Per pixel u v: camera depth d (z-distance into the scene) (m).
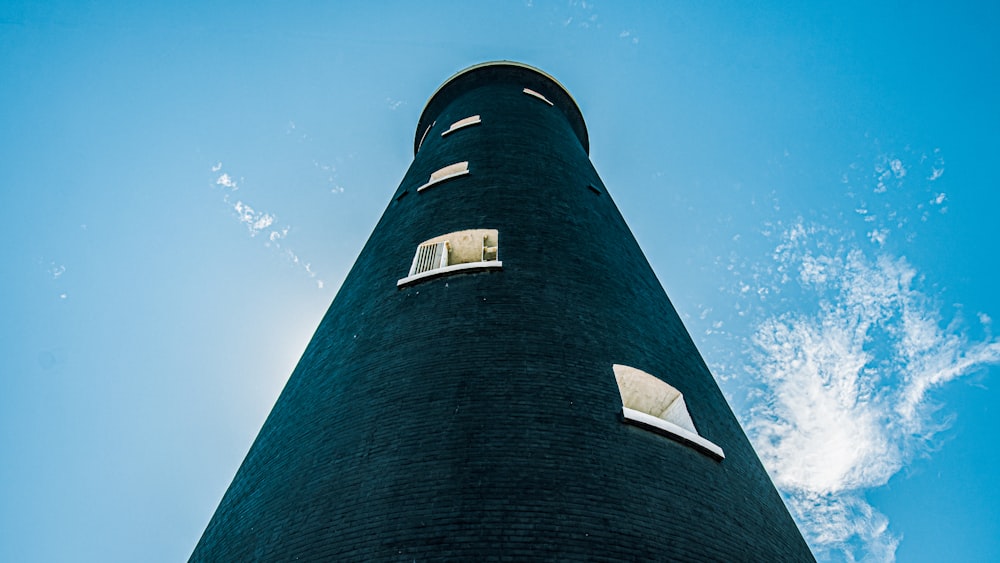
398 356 11.12
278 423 12.11
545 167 18.55
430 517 8.12
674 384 11.67
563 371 10.51
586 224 15.91
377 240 16.92
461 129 21.80
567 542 7.80
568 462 8.88
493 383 10.09
